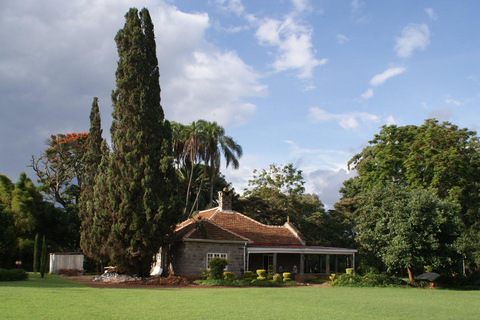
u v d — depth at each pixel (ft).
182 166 169.07
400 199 93.76
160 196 85.97
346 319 38.70
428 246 88.22
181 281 80.18
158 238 82.84
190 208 172.04
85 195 111.55
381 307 49.70
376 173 137.80
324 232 152.76
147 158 84.43
